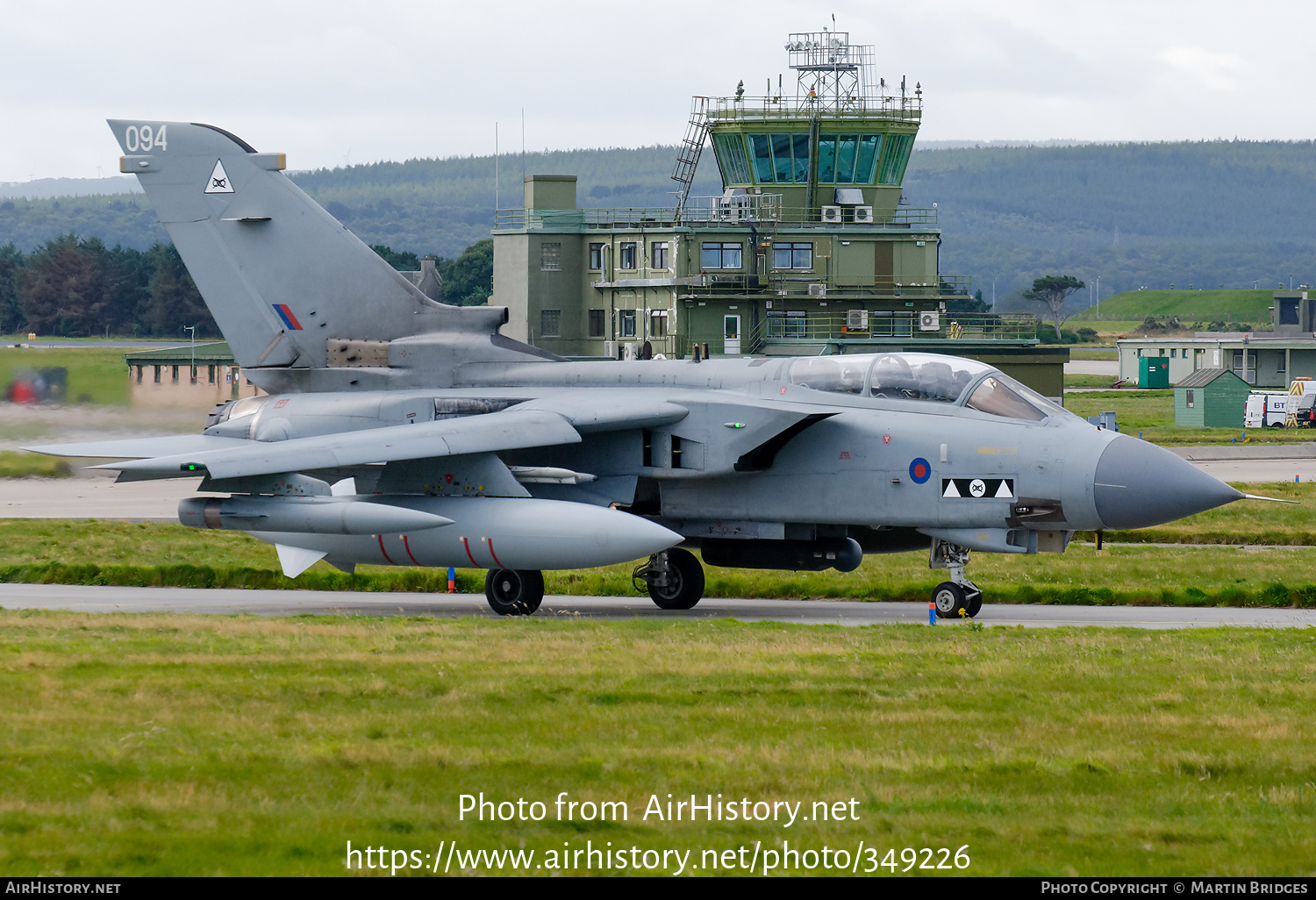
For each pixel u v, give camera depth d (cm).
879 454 7356
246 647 5441
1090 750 4031
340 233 8750
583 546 7062
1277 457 19338
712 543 8006
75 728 3991
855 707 4541
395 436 7300
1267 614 7431
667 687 4784
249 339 8894
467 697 4547
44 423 15075
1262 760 3919
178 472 7119
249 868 2966
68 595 8069
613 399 7831
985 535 7181
